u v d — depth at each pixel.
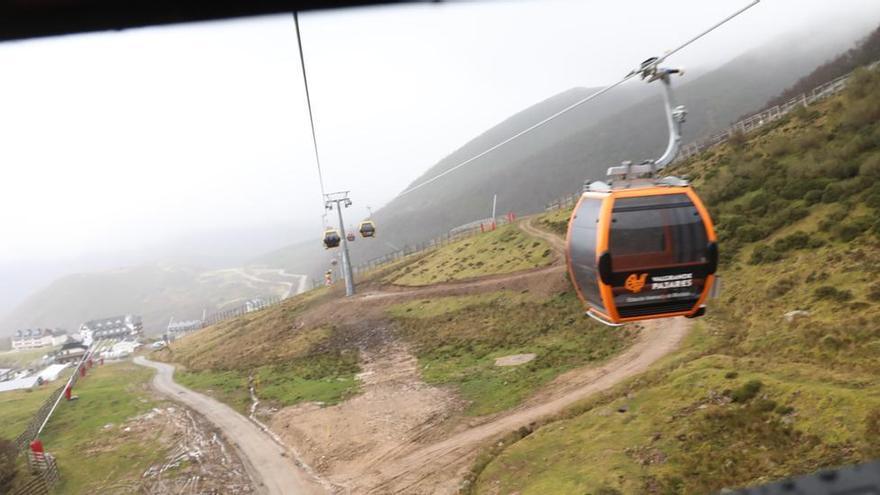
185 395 54.25
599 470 18.31
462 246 79.25
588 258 14.03
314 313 72.94
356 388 40.84
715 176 52.78
